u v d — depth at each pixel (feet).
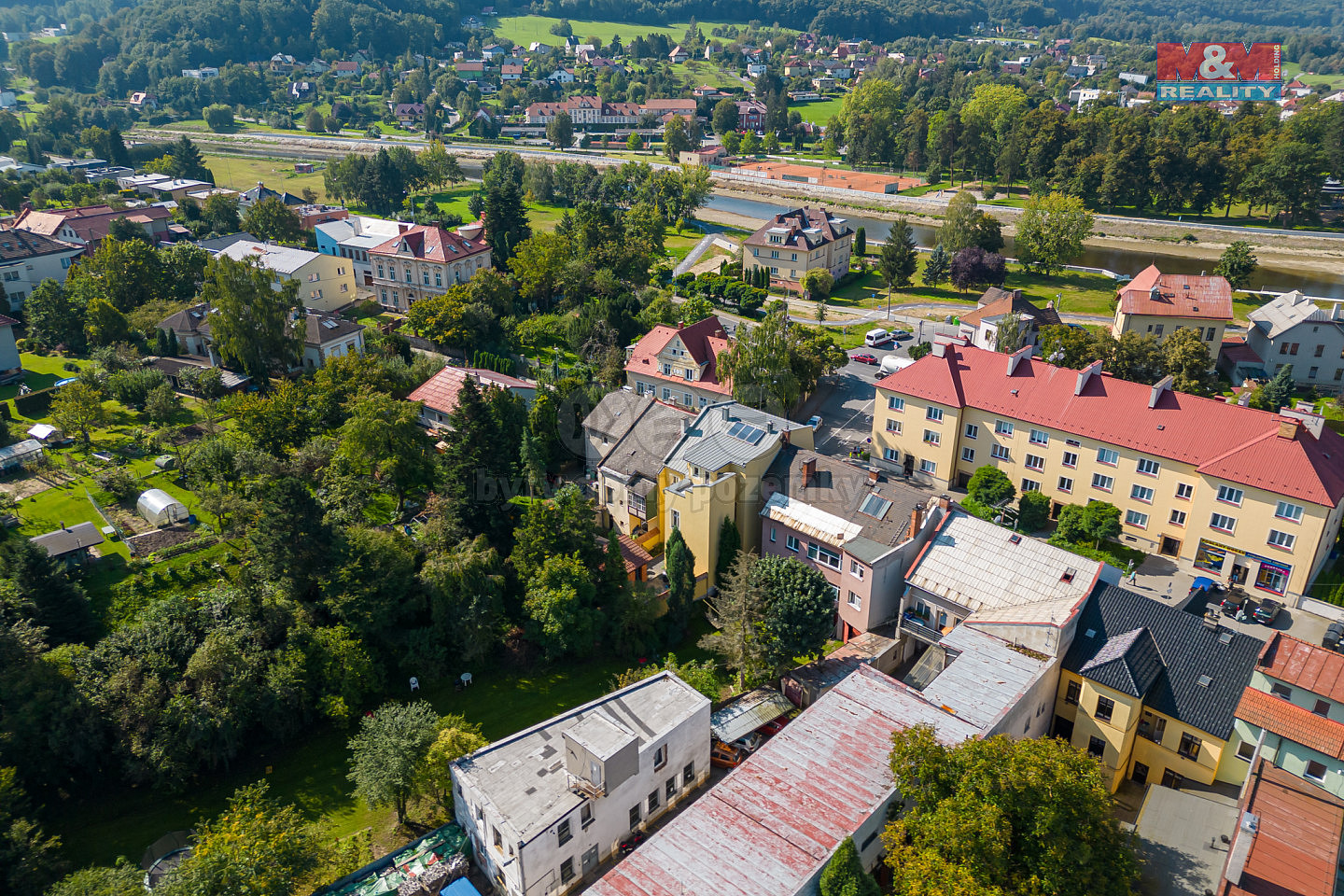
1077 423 258.57
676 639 225.35
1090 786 123.75
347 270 489.67
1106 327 426.92
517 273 473.67
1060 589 184.85
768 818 137.69
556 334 429.38
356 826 169.99
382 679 201.46
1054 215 547.90
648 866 129.59
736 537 238.48
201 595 206.28
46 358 388.37
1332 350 361.51
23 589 196.44
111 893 135.74
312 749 191.31
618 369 370.12
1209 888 134.92
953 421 282.97
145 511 259.60
